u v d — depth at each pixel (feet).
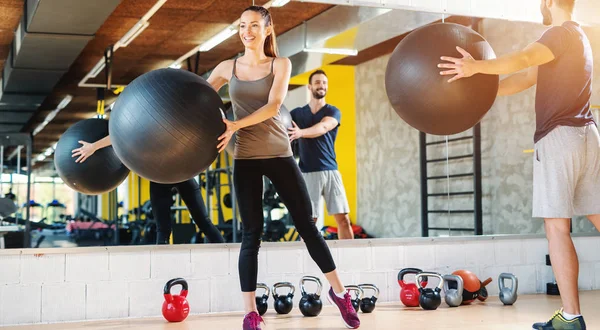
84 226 27.48
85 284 13.29
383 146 24.79
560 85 9.96
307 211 10.96
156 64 23.95
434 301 13.79
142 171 9.43
